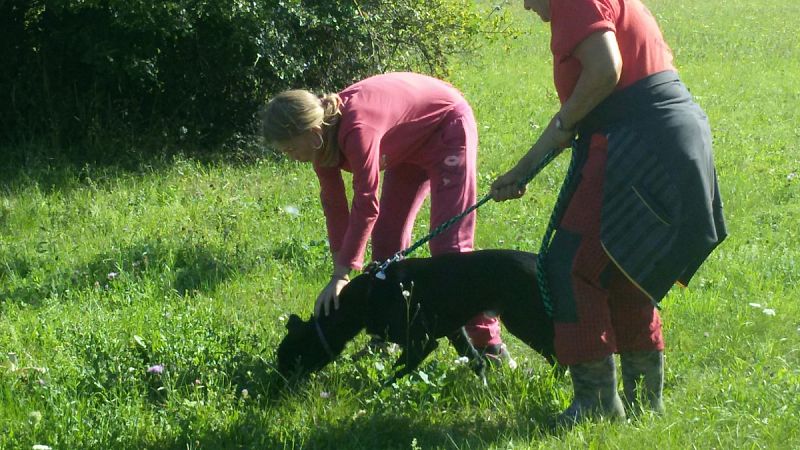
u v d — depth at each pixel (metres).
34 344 4.91
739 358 4.70
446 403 4.26
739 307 5.45
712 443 3.73
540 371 4.56
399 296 4.35
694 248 3.53
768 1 28.56
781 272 6.23
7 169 8.46
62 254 6.42
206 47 9.46
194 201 7.77
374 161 4.17
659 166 3.51
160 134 9.48
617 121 3.59
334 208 4.64
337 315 4.45
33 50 9.30
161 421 4.01
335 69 10.02
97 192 7.96
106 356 4.54
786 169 9.41
